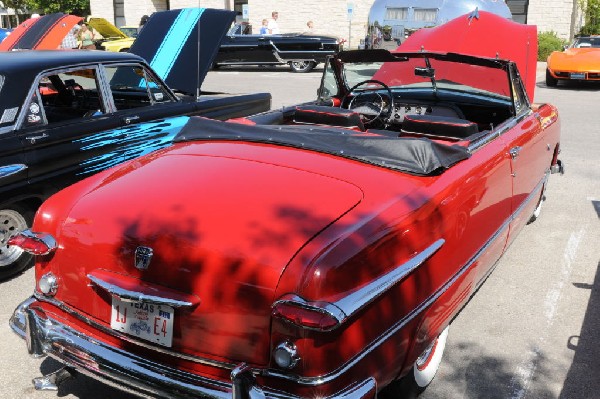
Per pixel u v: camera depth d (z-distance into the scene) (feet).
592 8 73.61
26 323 9.20
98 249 8.54
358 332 7.59
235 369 7.46
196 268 7.84
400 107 15.96
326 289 7.30
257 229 8.00
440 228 9.27
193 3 92.32
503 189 12.15
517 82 14.65
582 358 11.69
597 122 34.30
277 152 10.23
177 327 7.99
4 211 14.82
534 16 73.00
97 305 8.68
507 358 11.69
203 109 20.52
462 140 11.43
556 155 18.34
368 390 7.54
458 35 16.87
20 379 10.88
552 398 10.47
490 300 13.98
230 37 57.98
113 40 61.67
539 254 16.55
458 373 11.19
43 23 24.13
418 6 55.47
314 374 7.30
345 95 16.79
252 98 23.15
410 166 9.77
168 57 22.03
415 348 8.76
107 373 8.30
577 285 14.74
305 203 8.52
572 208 20.38
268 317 7.48
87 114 17.53
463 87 15.58
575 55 49.19
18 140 14.70
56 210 9.23
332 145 10.25
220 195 8.71
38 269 9.32
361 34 82.64
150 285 8.14
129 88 18.47
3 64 15.46
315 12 84.48
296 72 60.39
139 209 8.67
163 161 10.21
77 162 16.26
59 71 16.12
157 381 7.94
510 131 13.37
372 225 8.16
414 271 8.57
